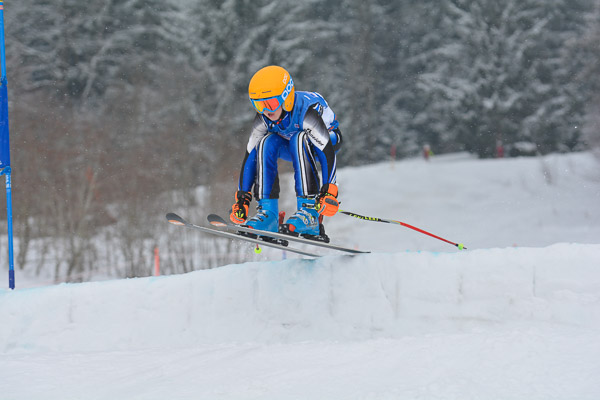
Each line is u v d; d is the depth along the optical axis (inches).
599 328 323.3
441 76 2770.7
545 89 2573.8
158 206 1200.8
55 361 362.0
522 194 1658.5
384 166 2128.4
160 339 418.9
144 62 2089.1
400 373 284.5
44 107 1487.5
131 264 1112.2
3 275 1125.7
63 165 1248.8
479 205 1598.2
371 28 2962.6
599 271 341.4
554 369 269.1
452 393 257.1
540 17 2748.5
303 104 358.6
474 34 2682.1
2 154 526.6
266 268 418.6
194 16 2231.8
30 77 2095.2
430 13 3038.9
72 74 2258.9
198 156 1657.2
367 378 282.8
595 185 1630.2
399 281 377.7
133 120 1572.3
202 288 424.5
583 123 2449.6
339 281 394.6
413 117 3024.1
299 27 2269.9
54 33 2255.2
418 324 366.6
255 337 403.5
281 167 1280.8
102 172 1269.7
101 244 1251.2
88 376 325.1
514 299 350.6
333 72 2886.3
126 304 430.6
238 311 414.3
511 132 2598.4
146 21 2381.9
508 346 299.3
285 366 311.1
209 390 283.0
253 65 2171.5
